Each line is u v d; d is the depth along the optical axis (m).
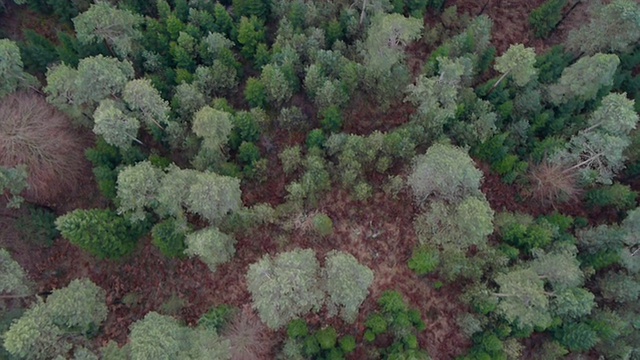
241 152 56.44
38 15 67.25
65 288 48.50
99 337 54.31
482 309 51.97
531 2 72.12
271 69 57.12
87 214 49.12
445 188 51.53
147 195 50.28
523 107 60.06
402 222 58.62
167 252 52.53
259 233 57.50
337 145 56.81
